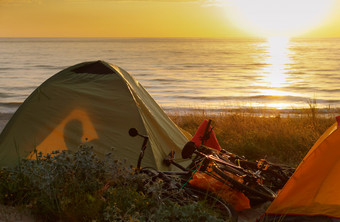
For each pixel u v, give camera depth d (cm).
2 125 1354
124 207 393
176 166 608
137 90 700
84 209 378
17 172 458
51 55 12569
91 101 652
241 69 7312
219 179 479
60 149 616
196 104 2677
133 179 455
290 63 9306
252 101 2872
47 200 392
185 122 1239
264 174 524
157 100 3002
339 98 3058
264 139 909
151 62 9394
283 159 805
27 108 656
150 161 604
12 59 9906
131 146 615
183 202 423
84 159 449
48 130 635
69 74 692
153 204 404
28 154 611
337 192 411
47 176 409
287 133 922
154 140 636
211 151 525
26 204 407
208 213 383
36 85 3997
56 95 663
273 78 5353
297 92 3650
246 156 831
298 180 421
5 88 3672
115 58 11275
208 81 4844
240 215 486
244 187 472
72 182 422
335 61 10025
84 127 634
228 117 1188
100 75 682
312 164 417
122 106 639
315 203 415
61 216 373
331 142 408
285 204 428
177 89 3856
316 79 5159
